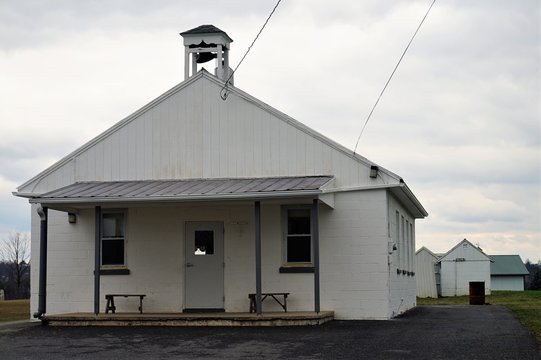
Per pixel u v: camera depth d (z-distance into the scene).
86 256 21.78
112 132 22.14
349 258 20.50
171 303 21.22
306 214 20.88
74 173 22.17
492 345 14.12
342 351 13.39
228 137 21.53
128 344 14.89
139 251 21.53
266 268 20.83
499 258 70.06
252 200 18.98
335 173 20.78
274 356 12.92
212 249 21.28
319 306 19.31
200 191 19.30
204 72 21.78
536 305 29.45
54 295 21.78
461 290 49.84
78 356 13.30
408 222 27.66
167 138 21.88
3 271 66.50
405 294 25.39
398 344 14.30
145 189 20.20
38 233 22.30
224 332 16.80
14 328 18.58
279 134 21.22
